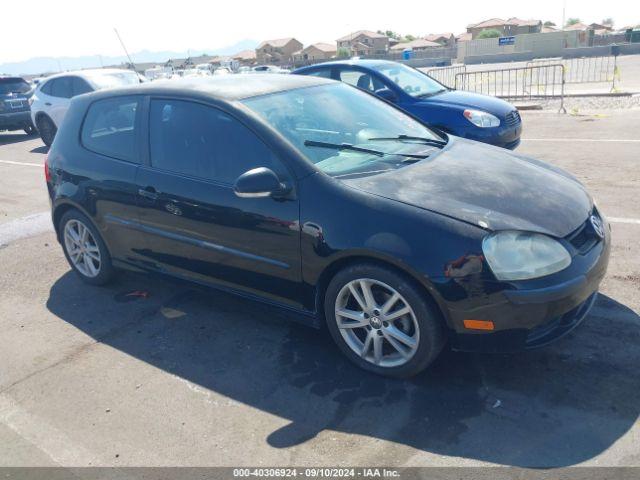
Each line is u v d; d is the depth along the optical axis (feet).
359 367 11.07
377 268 10.02
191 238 12.54
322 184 10.65
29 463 9.28
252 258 11.60
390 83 26.63
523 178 11.56
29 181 30.96
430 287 9.50
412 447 8.92
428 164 11.79
